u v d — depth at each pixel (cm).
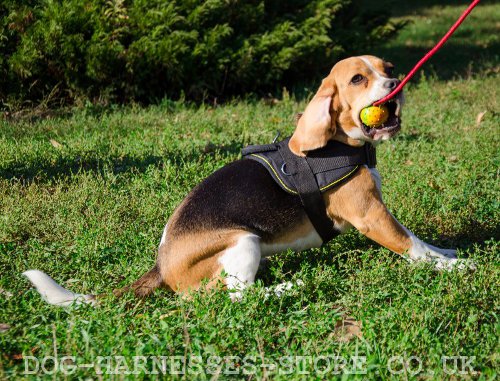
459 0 2131
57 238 530
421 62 436
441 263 450
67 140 787
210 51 991
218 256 434
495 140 764
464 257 488
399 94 453
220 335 355
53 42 926
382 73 453
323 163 455
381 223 458
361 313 380
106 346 342
